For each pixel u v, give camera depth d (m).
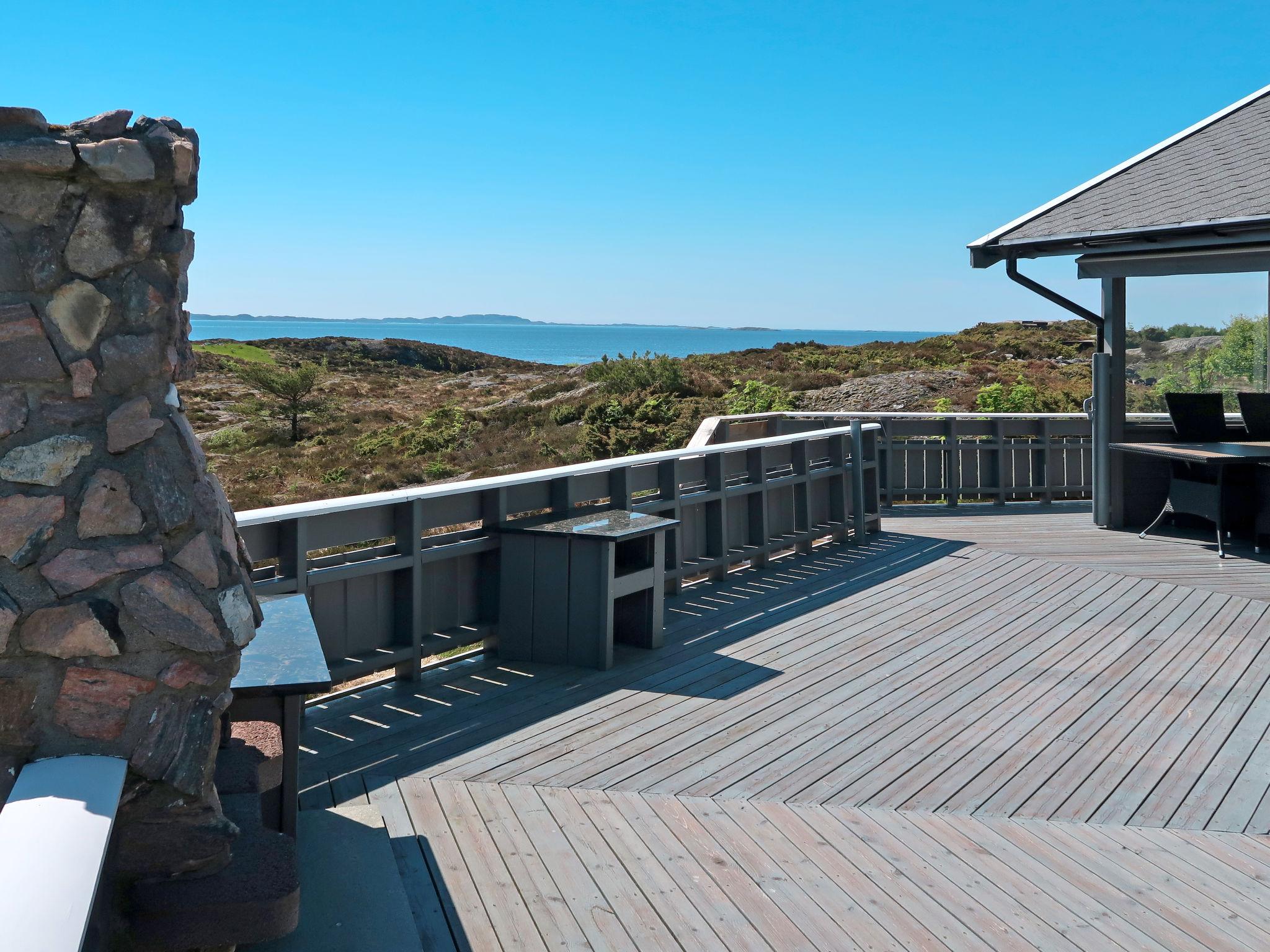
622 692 4.22
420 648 4.30
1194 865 2.77
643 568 4.88
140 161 1.93
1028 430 9.77
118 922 1.99
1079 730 3.81
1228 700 4.15
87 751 1.97
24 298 1.90
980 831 2.96
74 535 1.94
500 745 3.60
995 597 5.91
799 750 3.59
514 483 4.69
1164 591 6.03
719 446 6.17
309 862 2.64
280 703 2.37
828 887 2.61
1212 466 7.43
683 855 2.78
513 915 2.45
